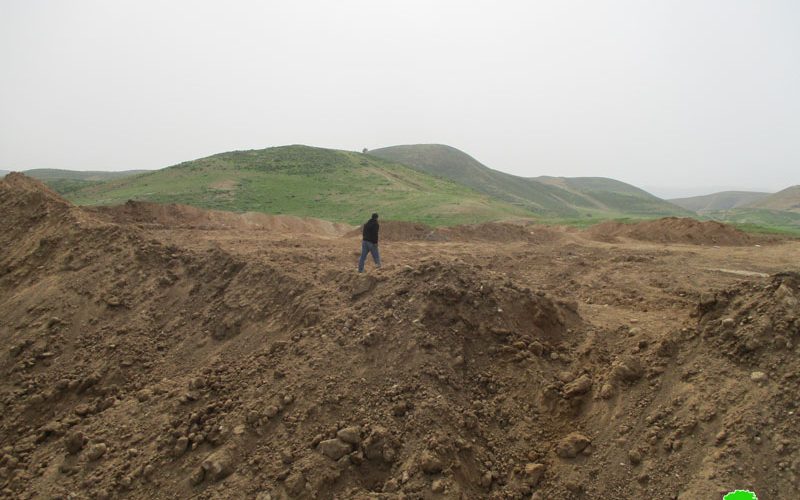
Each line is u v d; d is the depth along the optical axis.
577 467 5.30
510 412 6.14
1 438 7.35
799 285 5.78
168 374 8.01
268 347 7.62
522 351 6.83
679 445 4.99
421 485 5.12
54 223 12.72
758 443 4.63
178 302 9.82
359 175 51.06
